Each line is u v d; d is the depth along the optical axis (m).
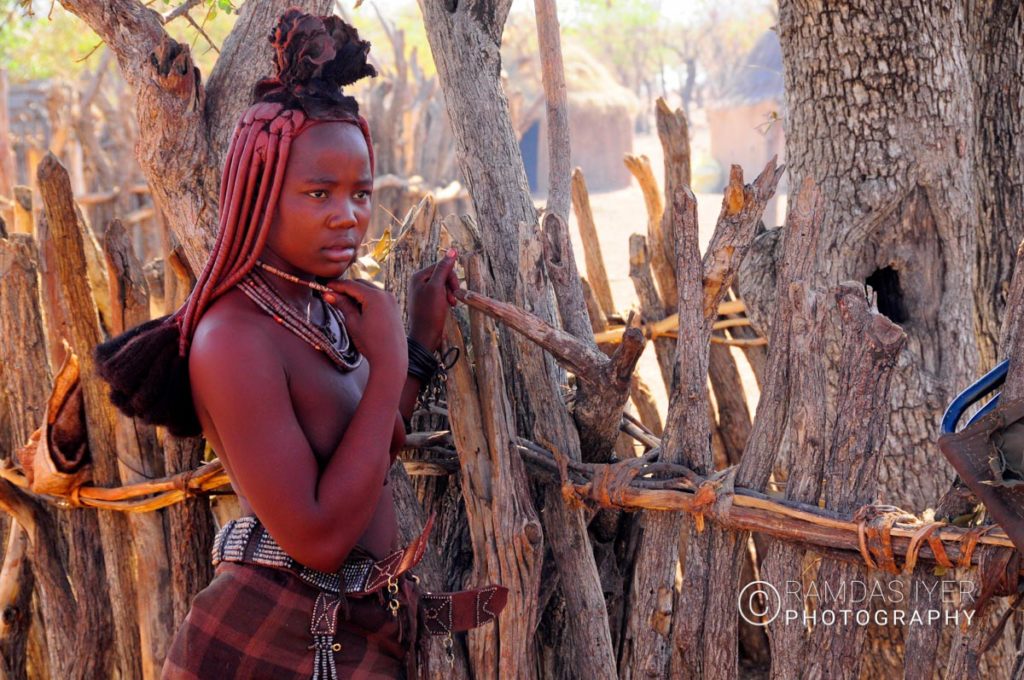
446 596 1.94
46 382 3.01
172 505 2.74
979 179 3.29
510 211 2.71
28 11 3.18
